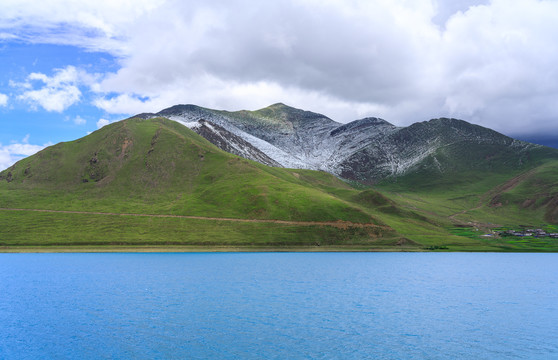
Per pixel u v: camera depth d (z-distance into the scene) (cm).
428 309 8181
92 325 6544
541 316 7781
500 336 6438
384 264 15662
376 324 6956
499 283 11575
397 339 6159
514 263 17312
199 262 15225
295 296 9069
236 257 16825
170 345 5638
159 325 6588
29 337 5947
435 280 11881
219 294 9119
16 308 7625
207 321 6850
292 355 5362
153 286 10006
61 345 5606
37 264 14275
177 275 11844
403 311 7938
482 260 18275
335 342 5925
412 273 13300
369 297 9194
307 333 6306
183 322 6775
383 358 5353
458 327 6906
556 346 5984
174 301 8356
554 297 9650
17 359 5094
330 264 15188
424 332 6562
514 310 8250
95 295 8881
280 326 6650
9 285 10019
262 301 8488
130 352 5356
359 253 19012
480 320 7406
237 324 6700
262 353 5400
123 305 7944
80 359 5100
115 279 11019
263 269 13425
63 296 8756
